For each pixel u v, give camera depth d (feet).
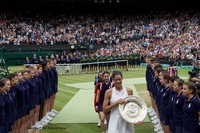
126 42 164.04
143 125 38.81
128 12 201.77
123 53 129.29
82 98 60.34
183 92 22.67
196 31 156.76
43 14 192.34
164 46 147.84
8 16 177.27
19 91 31.45
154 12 197.16
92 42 163.94
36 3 191.31
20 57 139.23
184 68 122.01
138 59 127.54
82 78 97.09
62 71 110.11
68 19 193.16
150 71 43.91
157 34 168.45
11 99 27.76
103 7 204.85
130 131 20.03
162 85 30.19
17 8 185.37
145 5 200.64
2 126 25.31
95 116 44.27
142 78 92.58
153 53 140.46
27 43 151.12
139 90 68.74
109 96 20.15
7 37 152.46
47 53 140.46
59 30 176.96
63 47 156.66
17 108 31.71
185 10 187.83
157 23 183.52
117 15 200.54
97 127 38.04
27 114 33.83
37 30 172.04
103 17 198.08
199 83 29.94
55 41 157.17
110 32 180.45
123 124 19.72
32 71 35.96
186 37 152.76
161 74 30.09
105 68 118.93
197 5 186.09
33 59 106.42
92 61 117.60
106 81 33.45
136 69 126.00
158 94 32.48
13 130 31.17
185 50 132.77
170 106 26.78
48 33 170.91
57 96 63.31
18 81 31.78
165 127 29.19
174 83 24.75
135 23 190.08
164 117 29.12
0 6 180.55
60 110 49.16
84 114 45.80
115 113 19.83
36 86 36.91
